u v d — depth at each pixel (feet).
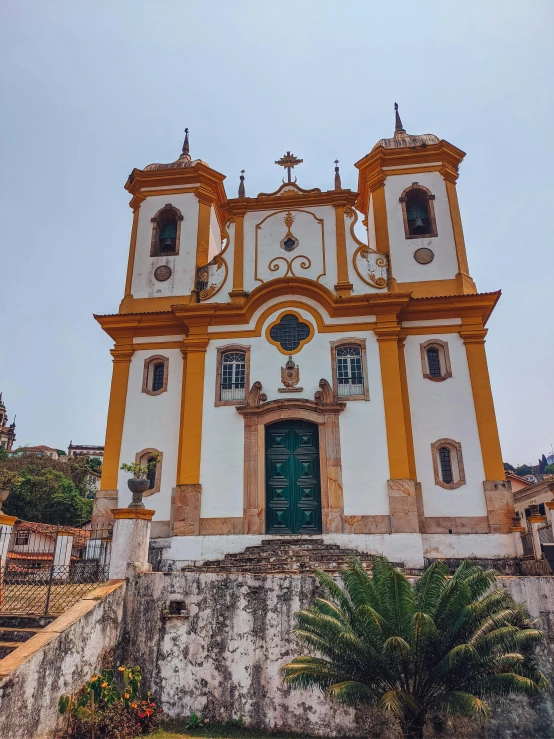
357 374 54.85
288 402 53.47
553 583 32.40
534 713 30.01
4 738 24.50
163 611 34.91
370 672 26.61
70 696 29.27
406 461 50.78
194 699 32.94
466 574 28.81
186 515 51.29
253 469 52.06
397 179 65.26
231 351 57.06
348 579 28.78
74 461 169.78
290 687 30.66
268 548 47.80
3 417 236.22
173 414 57.11
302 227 60.90
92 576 42.45
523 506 96.73
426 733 29.86
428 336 57.21
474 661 25.71
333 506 50.29
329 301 56.34
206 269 61.98
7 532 37.58
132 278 63.82
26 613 33.71
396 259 61.41
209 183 67.92
